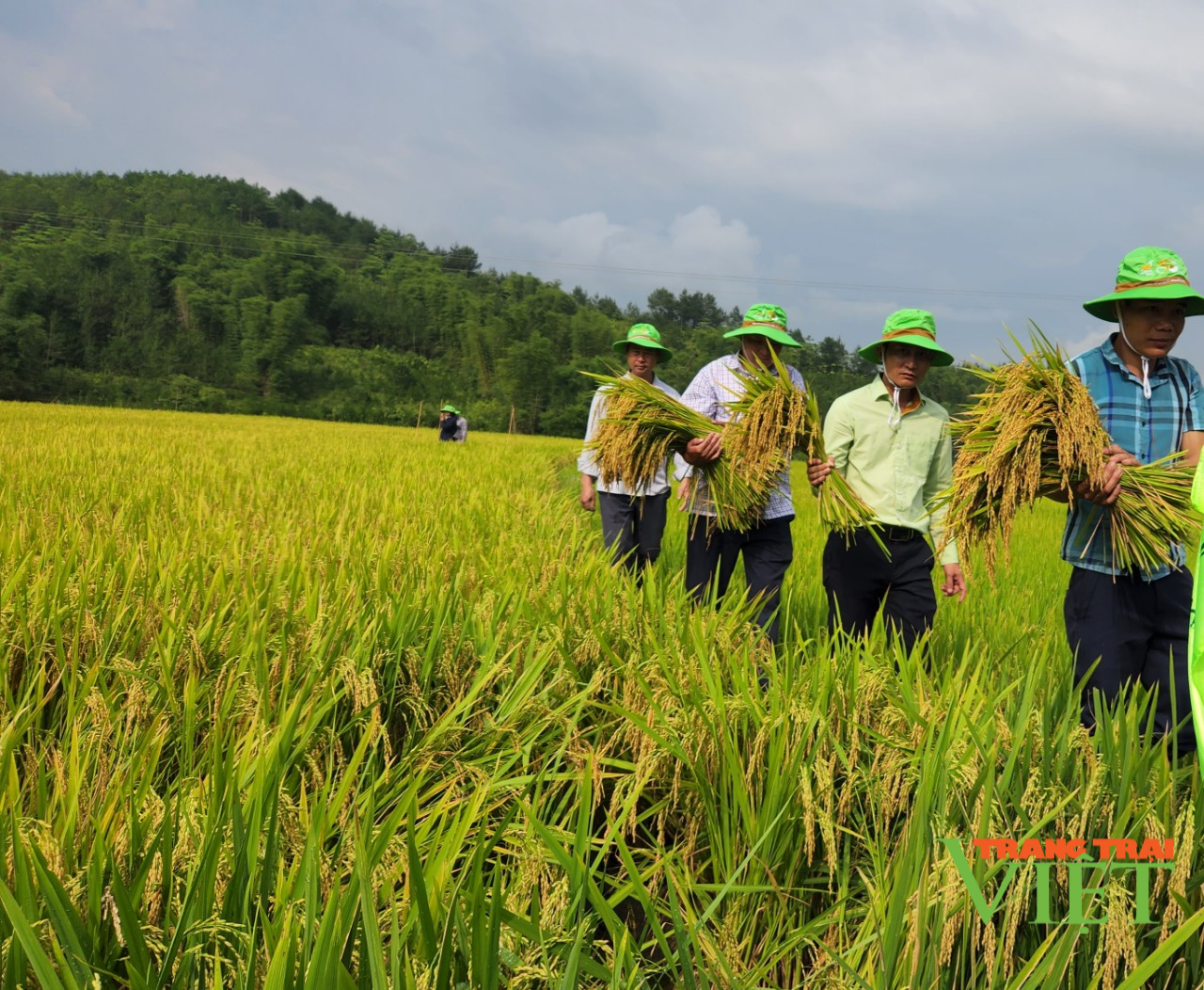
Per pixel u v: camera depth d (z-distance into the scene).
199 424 36.75
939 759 2.63
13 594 3.63
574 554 6.49
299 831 2.23
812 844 2.55
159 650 3.25
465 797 3.04
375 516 7.90
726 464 5.19
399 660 3.59
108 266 149.50
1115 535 3.74
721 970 2.24
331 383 120.94
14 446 13.45
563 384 108.88
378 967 1.65
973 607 6.11
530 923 1.95
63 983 1.65
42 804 2.25
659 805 2.90
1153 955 1.91
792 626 5.42
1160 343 3.79
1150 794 2.71
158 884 1.91
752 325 5.54
